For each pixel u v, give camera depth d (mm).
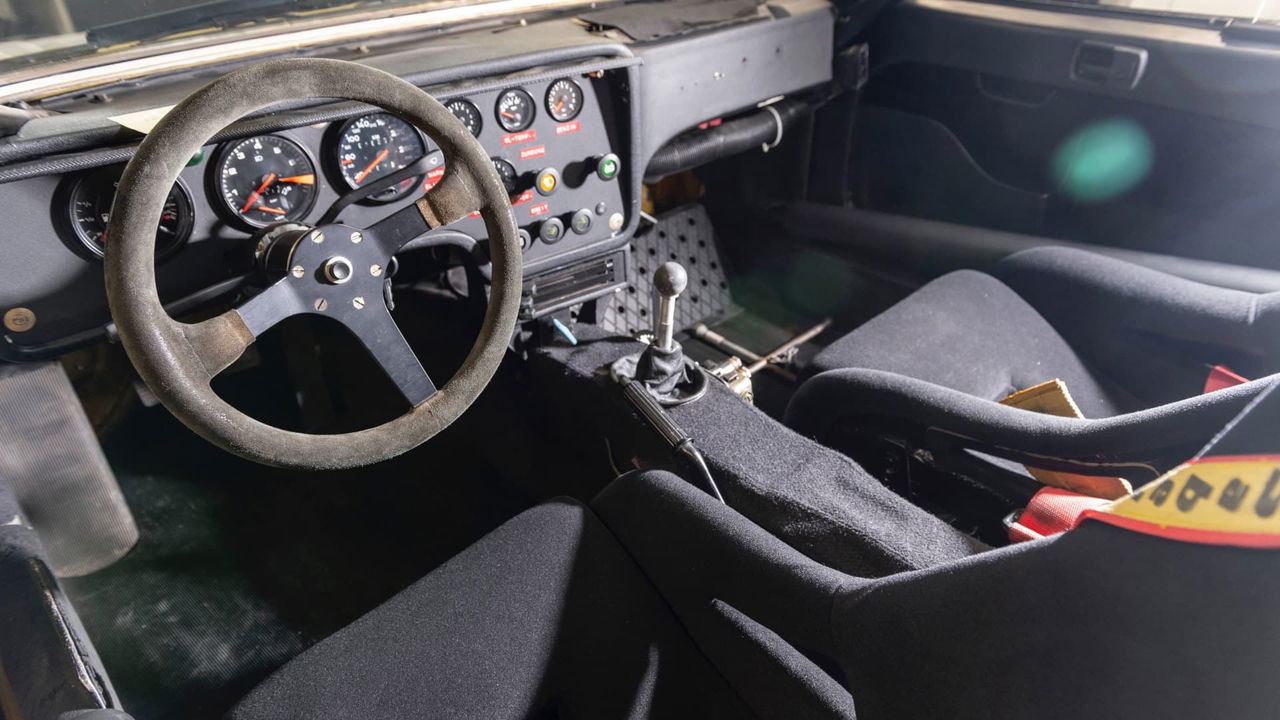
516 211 1517
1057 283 1531
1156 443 911
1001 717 641
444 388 1044
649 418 1288
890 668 721
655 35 1631
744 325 2279
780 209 2266
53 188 1080
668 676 922
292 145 1216
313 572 1702
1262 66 1519
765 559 881
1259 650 503
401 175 1008
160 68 1265
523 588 960
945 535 1025
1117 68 1686
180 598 1635
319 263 958
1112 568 572
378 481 1924
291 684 865
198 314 1498
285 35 1378
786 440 1270
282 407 2012
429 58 1399
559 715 908
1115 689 575
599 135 1550
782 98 2020
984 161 2004
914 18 1976
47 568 946
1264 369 1294
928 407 1141
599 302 1767
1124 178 1780
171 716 1428
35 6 1172
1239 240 1655
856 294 2172
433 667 884
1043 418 1038
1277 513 491
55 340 1160
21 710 759
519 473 1864
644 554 1002
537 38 1568
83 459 1521
